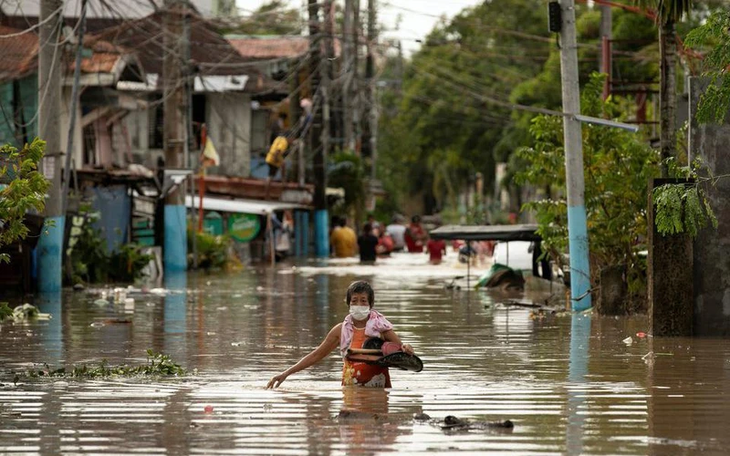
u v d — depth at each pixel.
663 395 16.31
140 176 45.72
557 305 32.12
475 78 101.00
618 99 47.06
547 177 31.64
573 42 29.61
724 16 20.89
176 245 51.41
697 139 23.44
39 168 36.62
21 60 44.25
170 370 18.67
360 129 102.00
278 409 15.15
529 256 40.53
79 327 26.03
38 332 24.94
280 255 67.38
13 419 14.55
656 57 52.16
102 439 13.38
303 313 29.80
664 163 24.66
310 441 13.16
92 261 42.47
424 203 164.62
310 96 77.50
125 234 48.28
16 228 19.03
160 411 15.06
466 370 18.92
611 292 29.09
